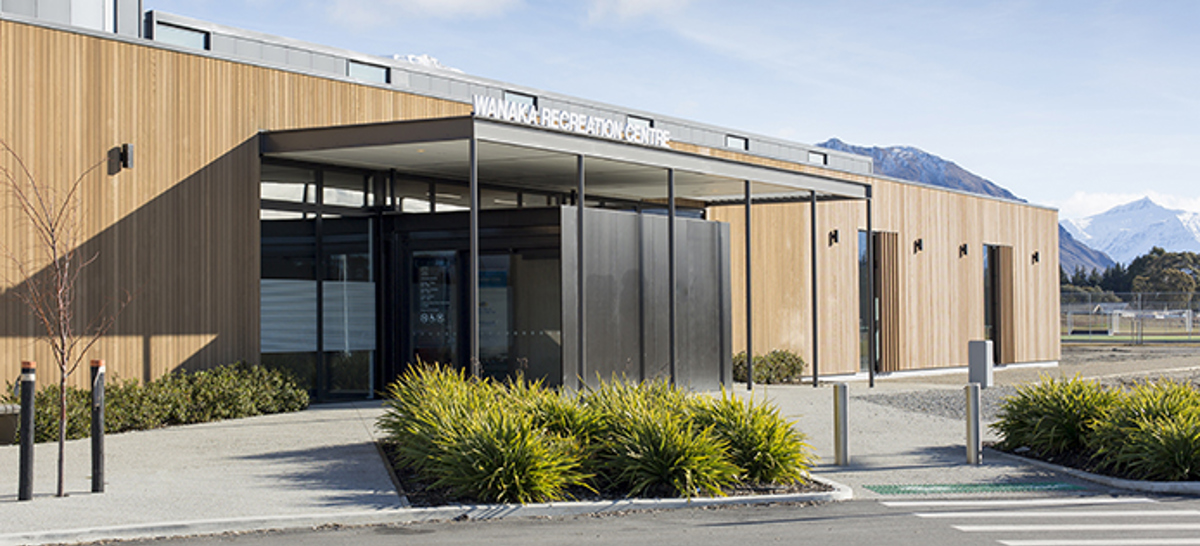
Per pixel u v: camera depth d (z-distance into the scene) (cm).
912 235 2872
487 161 1697
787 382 2325
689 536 779
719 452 977
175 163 1495
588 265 1670
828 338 2616
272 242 1617
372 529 801
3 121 1331
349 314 1722
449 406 1070
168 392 1398
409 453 1009
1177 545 758
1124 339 5000
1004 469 1152
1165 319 6112
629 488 955
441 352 1716
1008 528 821
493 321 1700
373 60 1978
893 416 1611
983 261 3164
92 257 1403
